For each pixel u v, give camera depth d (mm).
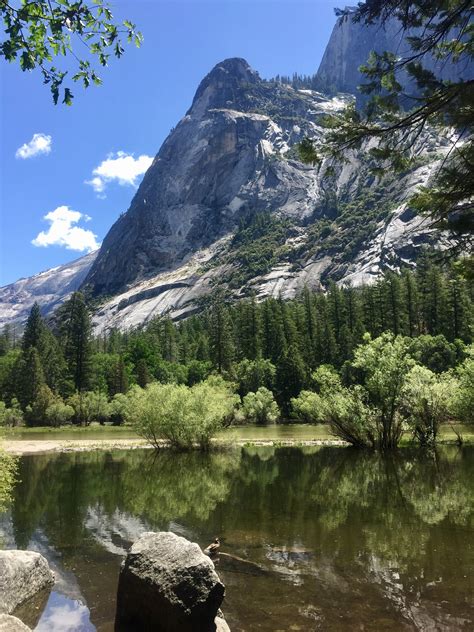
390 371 28281
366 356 29016
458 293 72625
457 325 72750
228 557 9883
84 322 74312
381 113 6855
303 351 78312
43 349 79625
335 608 7543
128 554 7266
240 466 24031
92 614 7422
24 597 7863
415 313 77938
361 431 29141
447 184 6914
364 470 22344
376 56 6891
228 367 80500
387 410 28688
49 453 30297
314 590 8258
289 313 88000
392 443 29047
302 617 7234
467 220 7203
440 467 22969
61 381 71125
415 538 11328
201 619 6574
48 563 9789
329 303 87688
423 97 6555
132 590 6965
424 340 66188
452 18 6320
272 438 39250
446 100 6328
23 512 14336
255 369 73562
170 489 18000
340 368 72500
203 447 30609
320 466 23750
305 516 13586
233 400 33031
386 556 10008
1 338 114062
